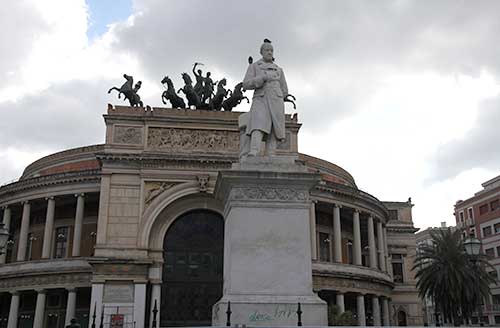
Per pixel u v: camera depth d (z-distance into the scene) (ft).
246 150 55.62
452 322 171.83
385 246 269.85
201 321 184.65
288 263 48.37
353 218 243.19
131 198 190.08
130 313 176.65
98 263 180.04
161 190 191.62
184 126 199.31
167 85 212.23
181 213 193.88
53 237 231.71
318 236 244.22
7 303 234.38
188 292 187.52
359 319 226.38
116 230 186.09
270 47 56.80
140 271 182.09
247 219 49.06
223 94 213.46
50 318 216.33
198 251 192.75
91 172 217.15
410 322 298.56
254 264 47.93
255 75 55.52
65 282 205.87
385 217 275.80
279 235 49.01
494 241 362.12
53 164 259.80
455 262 167.63
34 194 224.74
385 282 249.34
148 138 196.44
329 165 271.28
